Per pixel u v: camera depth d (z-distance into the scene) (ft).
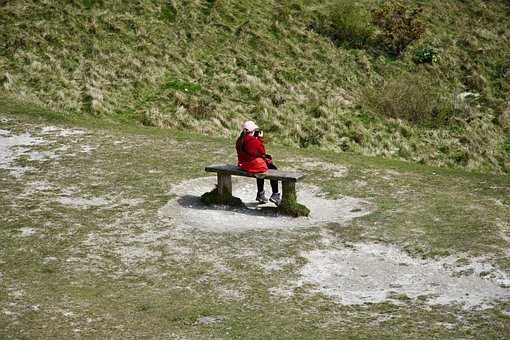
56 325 25.25
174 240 35.81
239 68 95.76
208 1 112.88
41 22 96.32
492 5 131.85
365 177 51.98
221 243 35.53
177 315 26.63
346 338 24.73
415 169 57.00
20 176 47.62
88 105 78.89
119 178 47.93
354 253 34.71
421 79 99.60
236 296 28.81
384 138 81.61
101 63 90.12
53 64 87.40
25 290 28.55
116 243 35.09
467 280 30.96
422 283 30.78
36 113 69.51
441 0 129.08
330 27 111.55
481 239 36.42
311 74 97.71
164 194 44.45
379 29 112.78
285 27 109.29
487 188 50.03
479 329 25.49
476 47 113.39
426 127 87.35
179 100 83.71
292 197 41.11
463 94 99.45
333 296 29.17
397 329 25.59
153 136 63.36
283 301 28.40
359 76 100.12
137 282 30.12
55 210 40.19
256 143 40.91
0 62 85.97
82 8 102.12
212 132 76.64
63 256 32.96
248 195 46.03
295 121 82.48
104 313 26.58
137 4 106.32
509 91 102.01
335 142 79.00
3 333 24.31
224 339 24.56
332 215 41.68
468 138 83.92
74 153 54.80
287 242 35.96
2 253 32.99
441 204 44.11
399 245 35.86
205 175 49.78
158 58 94.43
